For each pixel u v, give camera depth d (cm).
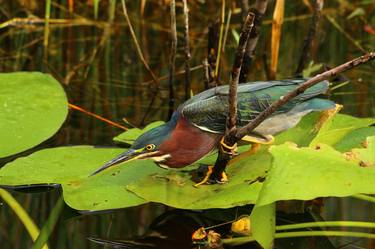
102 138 900
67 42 1230
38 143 809
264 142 733
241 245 665
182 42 1227
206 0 1337
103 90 1064
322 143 701
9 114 852
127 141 831
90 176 729
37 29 1260
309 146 741
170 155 733
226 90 737
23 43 1217
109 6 1321
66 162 776
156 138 732
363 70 1139
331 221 700
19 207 715
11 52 1184
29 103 877
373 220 723
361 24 1297
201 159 764
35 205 745
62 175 749
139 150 733
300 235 669
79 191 718
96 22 1270
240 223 696
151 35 1259
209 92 743
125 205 693
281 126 746
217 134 728
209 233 671
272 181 647
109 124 948
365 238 697
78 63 1159
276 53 1061
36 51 1192
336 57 1172
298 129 806
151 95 1052
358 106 997
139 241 688
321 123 761
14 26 1260
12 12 1316
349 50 1205
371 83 1086
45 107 873
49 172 755
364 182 645
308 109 755
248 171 734
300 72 1088
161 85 1081
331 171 655
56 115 862
